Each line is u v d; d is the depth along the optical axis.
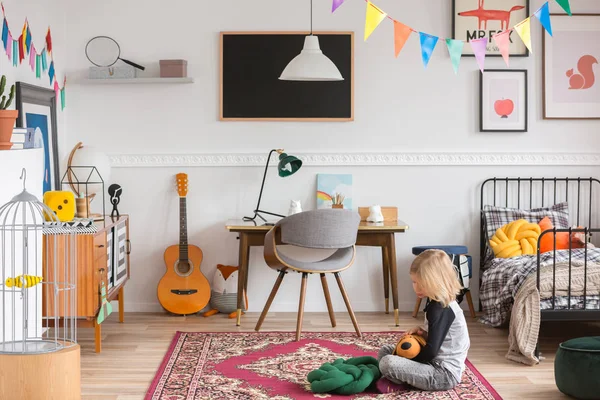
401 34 3.97
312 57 4.67
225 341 4.57
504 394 3.59
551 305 4.26
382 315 5.38
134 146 5.43
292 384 3.70
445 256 3.58
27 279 3.23
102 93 5.40
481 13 5.41
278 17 5.40
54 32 5.13
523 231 5.16
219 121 5.44
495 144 5.50
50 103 4.97
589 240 5.40
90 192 5.17
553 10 5.44
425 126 5.47
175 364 4.05
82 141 5.41
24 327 3.24
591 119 5.49
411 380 3.51
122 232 5.07
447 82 5.46
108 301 4.58
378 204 5.49
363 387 3.51
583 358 3.43
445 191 5.51
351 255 4.75
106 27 5.37
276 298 5.49
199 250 5.40
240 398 3.48
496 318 4.87
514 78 5.45
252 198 5.47
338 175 5.46
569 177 5.52
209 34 5.40
